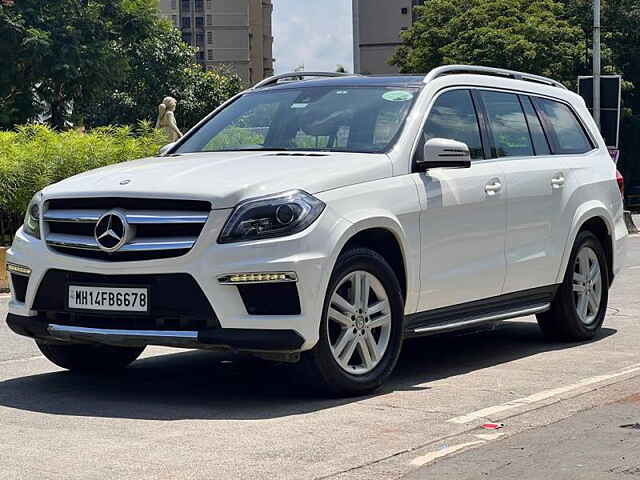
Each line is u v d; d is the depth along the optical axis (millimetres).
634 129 56406
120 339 6430
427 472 5004
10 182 14992
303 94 8008
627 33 55625
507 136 8375
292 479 4883
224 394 6895
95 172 7133
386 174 7012
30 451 5387
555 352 8641
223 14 150000
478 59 51719
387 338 6895
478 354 8578
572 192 8867
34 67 45406
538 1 54531
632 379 7320
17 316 6941
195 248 6238
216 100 63125
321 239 6363
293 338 6246
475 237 7699
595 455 5305
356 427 5902
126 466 5094
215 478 4895
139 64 60188
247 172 6633
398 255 7070
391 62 61062
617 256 9539
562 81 51188
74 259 6539
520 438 5652
